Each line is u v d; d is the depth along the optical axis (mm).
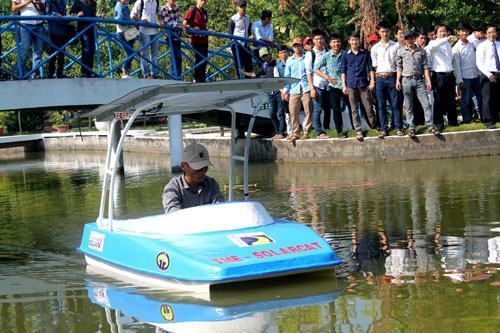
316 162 24328
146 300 9492
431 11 30016
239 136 28281
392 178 19312
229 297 9352
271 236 10094
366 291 9367
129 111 11195
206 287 9469
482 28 23625
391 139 22875
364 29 27109
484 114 22688
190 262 9539
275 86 11016
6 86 21688
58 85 22344
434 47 22578
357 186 18469
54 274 11398
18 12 21844
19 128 52156
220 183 21172
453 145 22469
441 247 11617
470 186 17031
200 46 24234
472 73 22938
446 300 8797
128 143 37094
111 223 11422
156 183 22609
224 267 9305
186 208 10719
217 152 29469
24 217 17594
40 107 22250
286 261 9508
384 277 10016
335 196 17219
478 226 12914
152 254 10148
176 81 23734
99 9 45594
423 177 19031
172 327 8367
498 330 7699
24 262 12461
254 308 8891
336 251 11859
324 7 31391
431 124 22531
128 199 19344
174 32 23844
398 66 22328
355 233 13125
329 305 8867
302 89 24422
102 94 22938
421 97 22391
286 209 16031
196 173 11180
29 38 21641
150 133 38500
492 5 30609
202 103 11711
